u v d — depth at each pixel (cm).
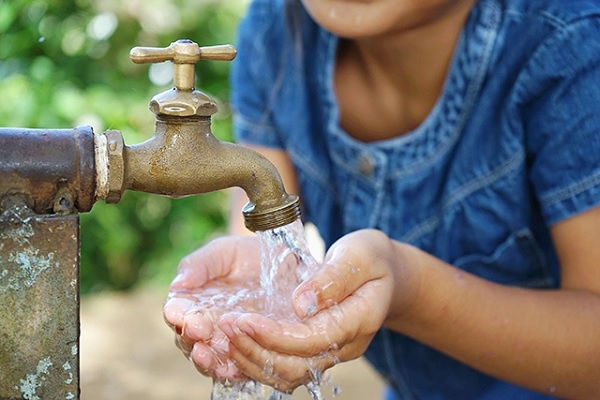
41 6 181
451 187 81
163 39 192
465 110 80
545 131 76
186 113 58
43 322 56
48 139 56
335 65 86
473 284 72
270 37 89
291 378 63
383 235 68
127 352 160
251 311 65
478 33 78
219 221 193
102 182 57
